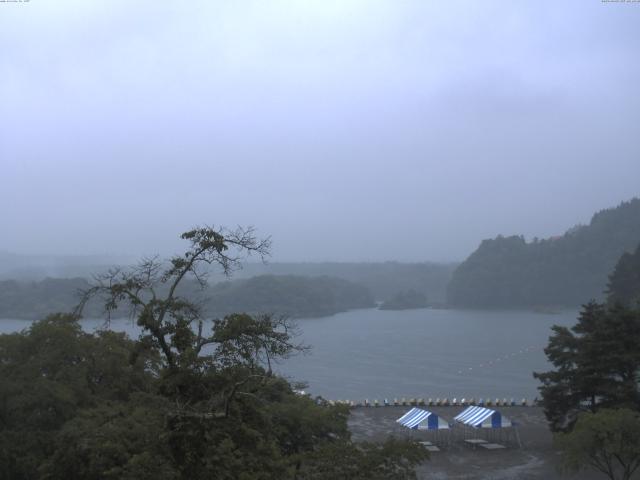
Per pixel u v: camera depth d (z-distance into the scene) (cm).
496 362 15112
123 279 2436
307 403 3919
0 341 4378
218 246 2386
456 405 8362
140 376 4344
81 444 2834
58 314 4691
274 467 2500
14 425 3819
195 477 2259
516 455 5797
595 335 5944
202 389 2411
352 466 2622
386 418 7469
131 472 2328
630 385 5762
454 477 5153
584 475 5131
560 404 6025
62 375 4047
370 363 15025
